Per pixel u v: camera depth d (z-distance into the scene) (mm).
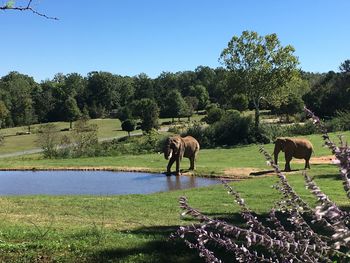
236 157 35594
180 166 30891
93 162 34656
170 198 16797
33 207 14820
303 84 82000
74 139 49562
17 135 93688
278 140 26984
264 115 87188
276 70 57688
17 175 29016
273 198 15328
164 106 110125
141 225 11234
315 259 2271
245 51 57781
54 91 134500
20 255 8023
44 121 125188
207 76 163250
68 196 18219
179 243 8164
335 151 1983
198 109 133125
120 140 67312
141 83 152750
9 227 10805
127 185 23984
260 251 5465
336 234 1907
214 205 14469
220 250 7363
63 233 9742
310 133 49281
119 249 8156
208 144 48500
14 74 151875
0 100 109375
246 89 58781
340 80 80250
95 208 14539
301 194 14992
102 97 145250
